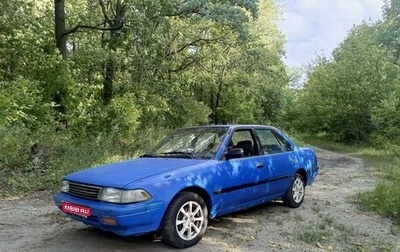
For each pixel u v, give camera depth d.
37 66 14.07
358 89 26.78
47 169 8.99
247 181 5.58
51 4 16.92
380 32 32.09
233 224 5.74
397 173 11.02
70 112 13.89
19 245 4.69
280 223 5.80
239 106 34.16
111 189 4.27
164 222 4.44
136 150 11.88
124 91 17.53
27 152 9.62
